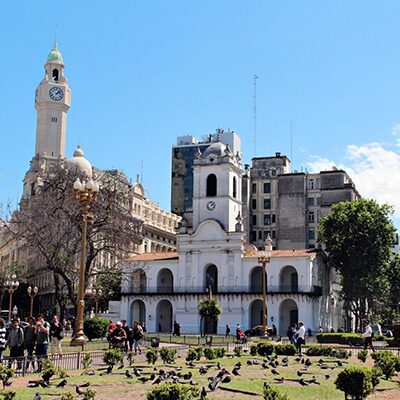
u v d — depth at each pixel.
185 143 157.75
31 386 20.75
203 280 84.00
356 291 84.25
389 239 84.38
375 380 21.80
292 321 81.69
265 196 124.06
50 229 52.47
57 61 132.00
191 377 23.48
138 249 106.56
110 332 35.78
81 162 85.38
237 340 51.25
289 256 80.25
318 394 20.69
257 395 19.88
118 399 18.55
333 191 116.25
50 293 101.31
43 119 128.38
